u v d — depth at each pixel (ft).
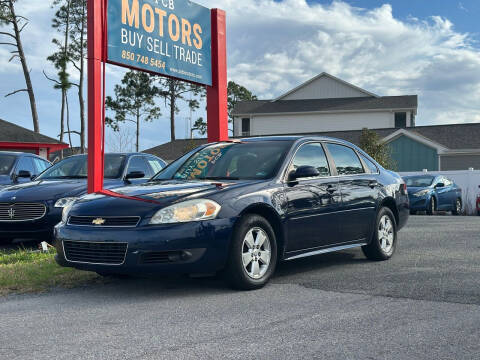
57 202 27.40
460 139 108.99
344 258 23.76
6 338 12.42
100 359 10.86
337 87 149.48
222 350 11.30
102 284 18.63
